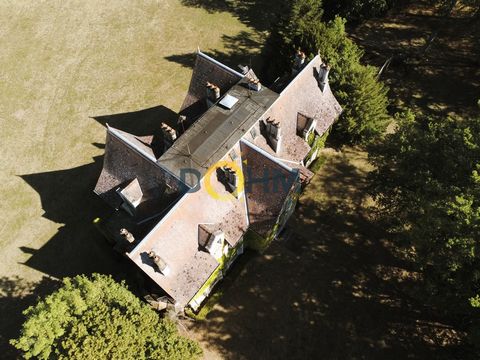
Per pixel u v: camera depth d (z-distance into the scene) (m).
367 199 41.41
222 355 33.00
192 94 40.44
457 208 25.75
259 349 33.19
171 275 29.28
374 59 53.47
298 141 36.78
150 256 27.17
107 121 48.69
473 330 26.95
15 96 51.94
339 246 38.50
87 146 46.44
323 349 33.12
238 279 36.47
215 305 35.22
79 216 40.69
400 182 34.09
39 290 36.28
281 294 35.75
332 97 39.66
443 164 30.97
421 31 56.78
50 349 25.84
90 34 58.97
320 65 37.56
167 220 28.66
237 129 32.53
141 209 33.22
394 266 37.34
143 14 61.38
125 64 54.84
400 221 34.03
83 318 26.75
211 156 31.20
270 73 48.28
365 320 34.50
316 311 34.91
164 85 52.03
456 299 27.95
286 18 44.59
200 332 33.94
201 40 57.28
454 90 50.62
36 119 49.34
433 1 55.91
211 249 30.30
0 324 34.75
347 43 43.53
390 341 33.56
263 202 32.44
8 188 43.25
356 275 36.84
